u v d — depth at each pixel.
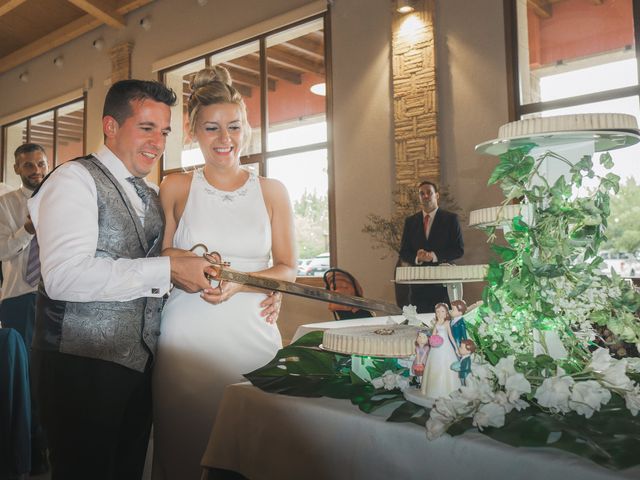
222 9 7.15
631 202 4.01
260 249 1.63
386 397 1.00
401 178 5.30
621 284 1.01
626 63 4.36
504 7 4.83
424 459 0.84
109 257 1.35
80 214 1.28
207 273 1.29
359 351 1.02
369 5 5.65
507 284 0.94
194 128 1.62
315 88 6.26
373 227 5.55
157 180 7.54
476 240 4.88
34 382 1.34
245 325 1.58
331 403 0.99
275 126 6.59
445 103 5.12
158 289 1.32
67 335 1.30
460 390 0.88
